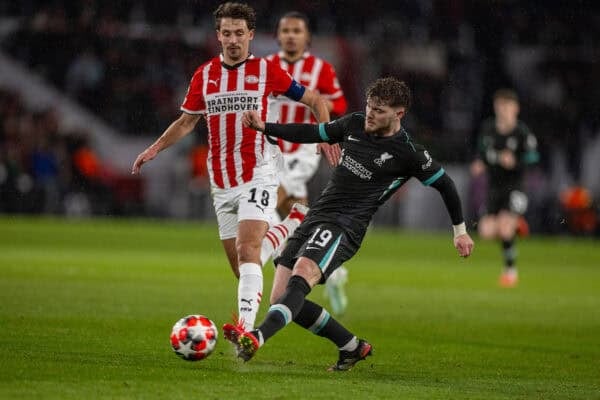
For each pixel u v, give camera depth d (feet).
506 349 106.01
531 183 366.43
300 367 87.81
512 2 437.58
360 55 401.49
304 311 84.89
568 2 442.91
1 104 358.64
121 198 358.84
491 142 196.75
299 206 104.01
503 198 196.75
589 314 143.43
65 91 380.78
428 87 404.98
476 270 221.66
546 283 194.90
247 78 96.58
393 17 424.46
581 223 360.07
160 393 70.54
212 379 77.71
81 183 350.64
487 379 85.71
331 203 84.64
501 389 79.87
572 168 389.19
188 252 236.02
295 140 86.48
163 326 111.65
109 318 116.57
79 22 393.91
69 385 72.23
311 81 135.44
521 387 81.56
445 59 414.82
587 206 360.89
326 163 330.13
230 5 95.71
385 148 83.30
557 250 299.99
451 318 133.49
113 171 366.43
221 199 99.04
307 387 75.92
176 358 88.12
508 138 196.34
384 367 90.63
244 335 74.90
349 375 84.43
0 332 99.76
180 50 394.93
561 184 384.47
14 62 382.83
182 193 361.92
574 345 111.24
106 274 175.83
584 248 312.50
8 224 301.63
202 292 153.17
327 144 91.30
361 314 135.64
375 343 107.45
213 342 82.17
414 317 133.49
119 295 143.54
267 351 97.19
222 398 69.51
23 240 248.11
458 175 353.10
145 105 379.96
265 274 196.44
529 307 150.61
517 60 426.10
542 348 107.76
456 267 227.81
